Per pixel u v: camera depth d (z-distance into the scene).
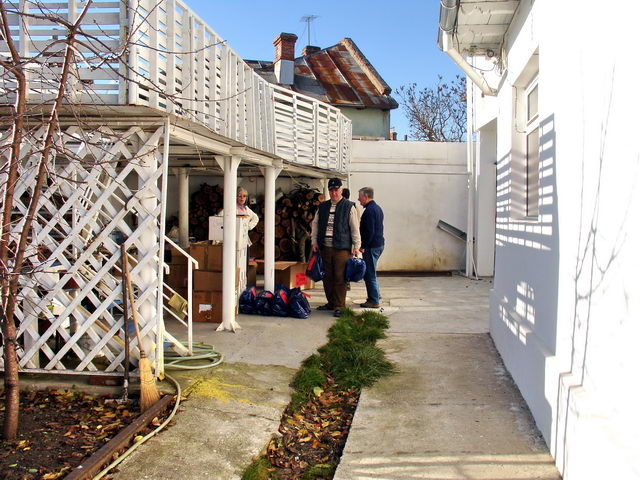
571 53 3.91
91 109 4.55
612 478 2.74
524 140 6.16
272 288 9.12
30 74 4.55
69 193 4.93
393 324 8.11
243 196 8.63
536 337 4.78
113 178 4.74
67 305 4.93
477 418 4.66
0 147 3.77
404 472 3.74
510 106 6.25
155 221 4.92
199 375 5.37
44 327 5.48
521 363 5.18
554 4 4.41
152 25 4.53
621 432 2.82
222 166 7.23
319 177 12.84
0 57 4.16
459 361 6.27
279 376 5.60
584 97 3.60
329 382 5.79
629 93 2.83
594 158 3.38
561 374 3.81
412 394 5.27
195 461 3.74
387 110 18.91
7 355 3.93
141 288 4.96
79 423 4.25
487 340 7.16
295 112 9.51
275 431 4.39
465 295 10.70
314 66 20.44
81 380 5.00
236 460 3.82
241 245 8.29
